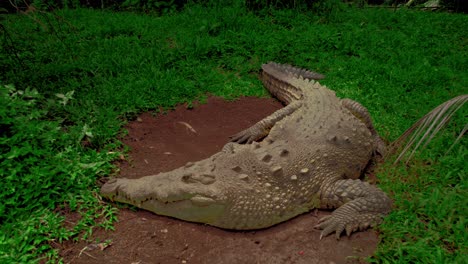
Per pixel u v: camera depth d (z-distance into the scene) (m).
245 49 7.98
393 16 10.03
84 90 5.98
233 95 6.73
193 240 3.67
